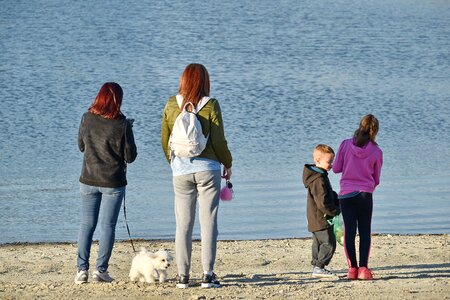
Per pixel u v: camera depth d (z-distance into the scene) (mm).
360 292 27781
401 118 97812
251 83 122812
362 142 30234
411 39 176875
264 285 29188
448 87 121938
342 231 30875
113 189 29062
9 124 90438
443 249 38844
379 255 37125
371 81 126438
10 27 187500
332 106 104938
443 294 27500
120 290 28031
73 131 87312
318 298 26844
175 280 30438
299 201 57125
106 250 29469
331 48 164375
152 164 70875
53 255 38375
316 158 30234
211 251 28219
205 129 27516
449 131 90250
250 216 52594
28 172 67875
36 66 137375
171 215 53594
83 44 165125
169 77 129750
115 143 28844
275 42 172375
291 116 97938
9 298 27031
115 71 134750
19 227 50469
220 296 26984
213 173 27641
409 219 52594
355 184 30344
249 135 86438
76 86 119312
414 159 74438
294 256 37438
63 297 27078
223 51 159500
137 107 103062
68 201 57625
